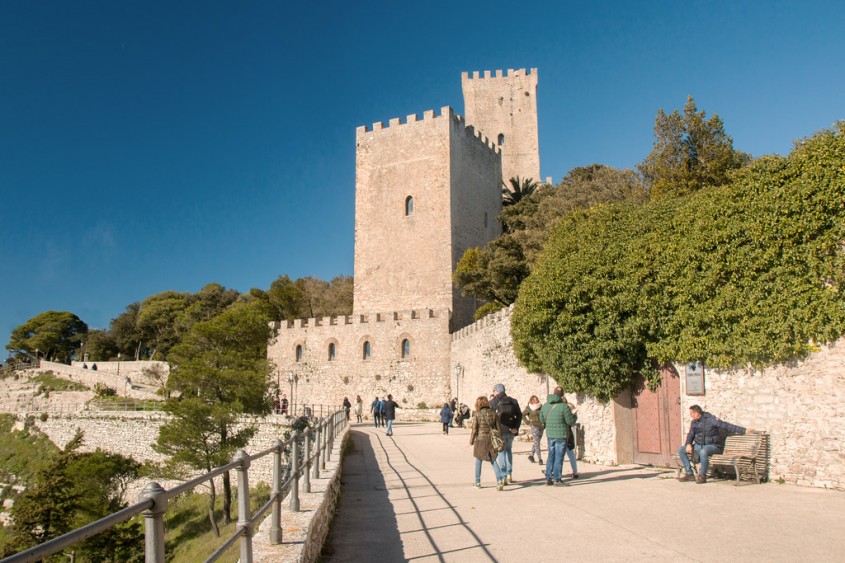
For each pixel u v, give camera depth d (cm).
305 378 5578
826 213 1372
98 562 2412
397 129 6228
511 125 8388
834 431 1359
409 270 5956
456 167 6075
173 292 11575
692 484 1470
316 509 956
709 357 1627
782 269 1449
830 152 1366
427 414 4781
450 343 5056
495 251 5347
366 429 3822
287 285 8106
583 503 1262
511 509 1223
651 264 1777
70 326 12038
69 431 5872
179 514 3750
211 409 3478
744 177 1571
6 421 6481
